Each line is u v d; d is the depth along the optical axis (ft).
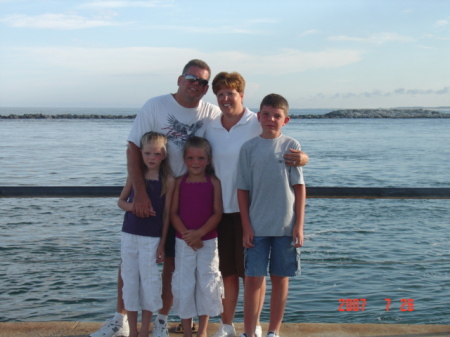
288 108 11.50
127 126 270.05
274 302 11.65
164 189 11.41
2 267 28.04
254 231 11.35
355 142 158.61
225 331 12.10
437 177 76.33
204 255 11.60
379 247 33.83
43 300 23.38
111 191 12.78
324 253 32.01
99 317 21.59
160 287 11.39
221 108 11.85
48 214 43.47
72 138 165.48
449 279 25.98
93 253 31.58
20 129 231.71
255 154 11.37
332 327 12.62
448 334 12.23
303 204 11.39
